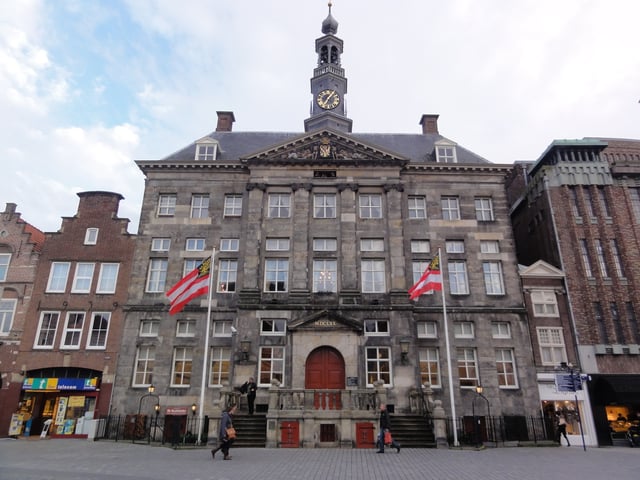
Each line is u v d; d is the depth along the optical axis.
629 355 25.77
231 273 27.52
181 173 29.62
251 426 20.69
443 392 25.14
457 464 14.34
